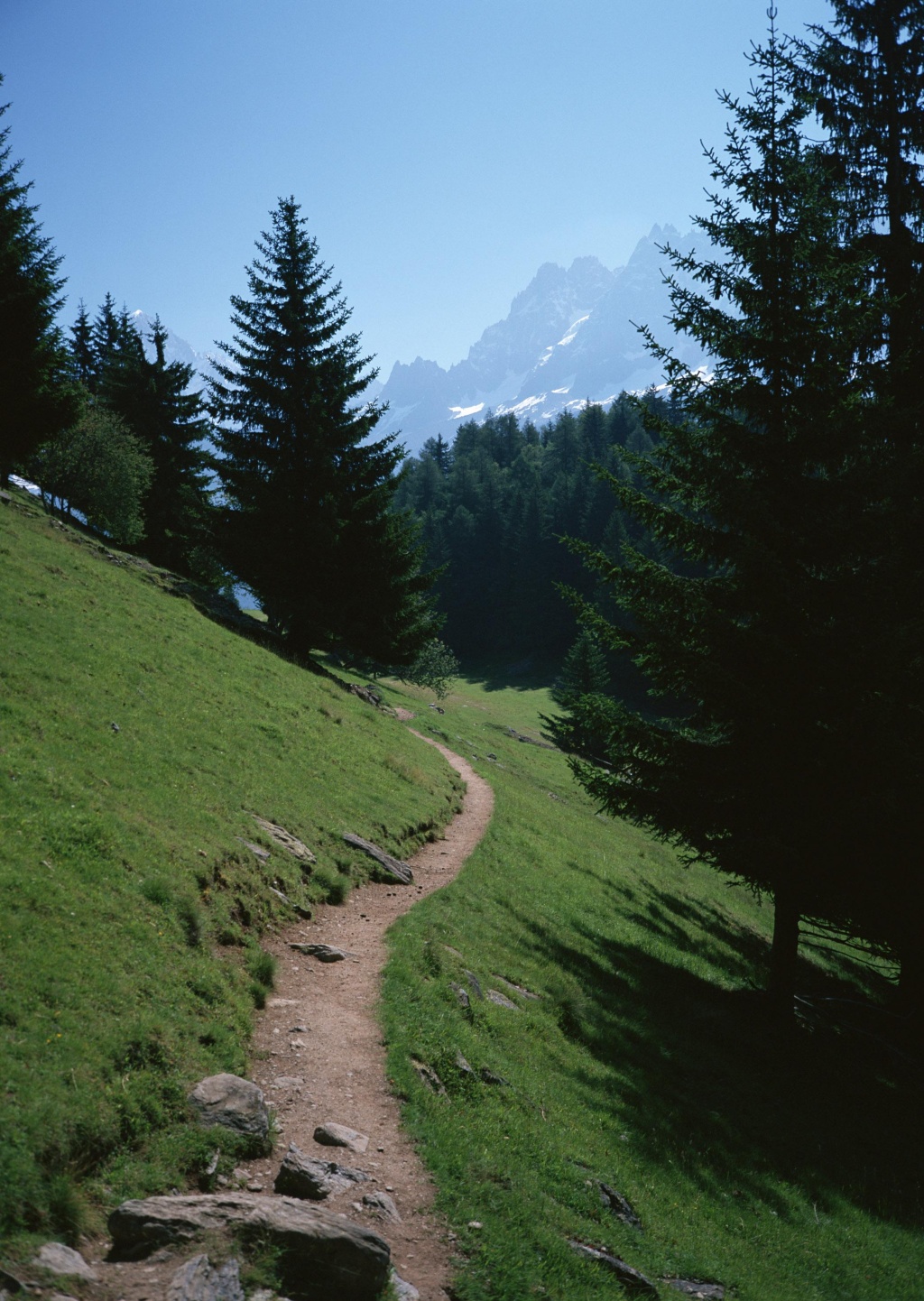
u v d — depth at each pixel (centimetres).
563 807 4294
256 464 4634
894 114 2412
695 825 2036
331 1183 845
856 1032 2273
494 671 14550
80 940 1055
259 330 4631
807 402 1980
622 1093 1439
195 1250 686
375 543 4784
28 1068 812
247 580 4688
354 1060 1135
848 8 2412
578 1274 852
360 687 4812
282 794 2102
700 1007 2023
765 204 2036
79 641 2350
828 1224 1285
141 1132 836
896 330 2359
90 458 5356
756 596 1944
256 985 1258
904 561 1944
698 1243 1074
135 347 6569
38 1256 632
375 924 1728
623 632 2183
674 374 2092
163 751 1909
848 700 1812
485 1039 1374
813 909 2003
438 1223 843
